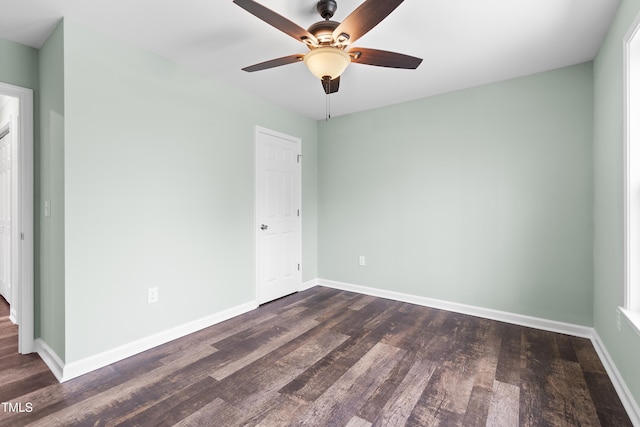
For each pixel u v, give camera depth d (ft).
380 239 12.24
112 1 5.96
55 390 6.06
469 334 8.70
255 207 11.00
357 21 5.11
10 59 7.18
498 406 5.57
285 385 6.23
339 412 5.42
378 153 12.23
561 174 8.80
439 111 10.78
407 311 10.61
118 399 5.78
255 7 4.82
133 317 7.58
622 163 5.90
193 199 8.95
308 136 13.53
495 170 9.80
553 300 8.96
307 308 10.94
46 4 6.01
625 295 5.75
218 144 9.66
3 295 11.57
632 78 5.56
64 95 6.44
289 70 8.97
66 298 6.48
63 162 6.49
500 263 9.77
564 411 5.42
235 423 5.15
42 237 7.49
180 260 8.62
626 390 5.57
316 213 14.06
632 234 5.65
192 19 6.59
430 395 5.90
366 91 10.51
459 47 7.64
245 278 10.61
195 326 8.96
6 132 10.23
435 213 10.93
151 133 7.94
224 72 9.11
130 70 7.51
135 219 7.62
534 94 9.14
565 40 7.32
